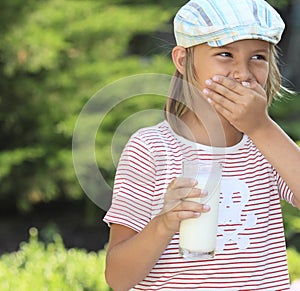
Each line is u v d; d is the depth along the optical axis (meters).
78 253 9.93
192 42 4.79
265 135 4.66
